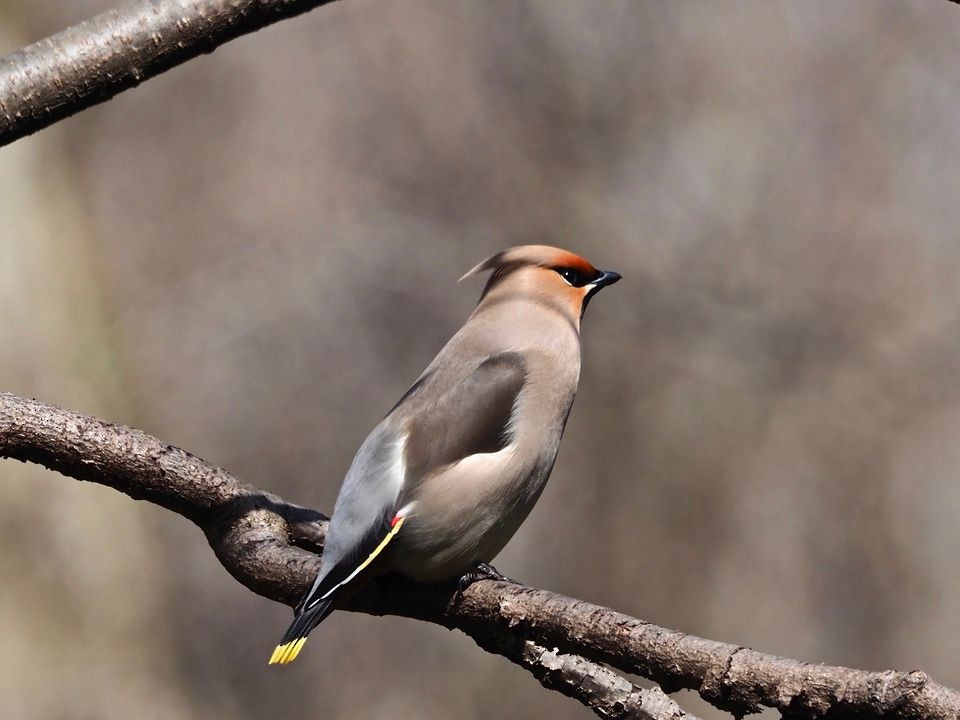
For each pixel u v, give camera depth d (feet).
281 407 57.36
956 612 55.06
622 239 54.70
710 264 54.39
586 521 54.13
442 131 56.70
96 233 49.19
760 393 54.49
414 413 22.16
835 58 55.11
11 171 44.55
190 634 48.11
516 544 54.39
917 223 55.01
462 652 52.34
